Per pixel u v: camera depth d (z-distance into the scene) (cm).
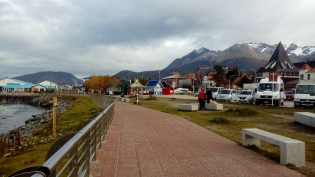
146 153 793
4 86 13525
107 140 993
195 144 930
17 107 7575
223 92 3828
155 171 616
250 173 608
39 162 907
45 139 1617
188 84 11275
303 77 7069
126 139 1016
